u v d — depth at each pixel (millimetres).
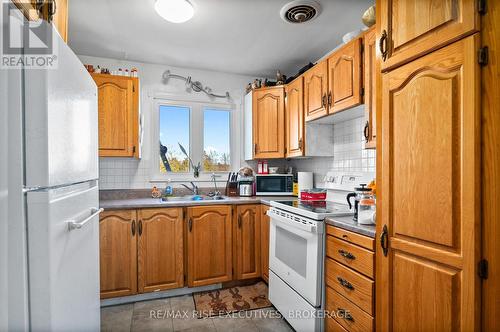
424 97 1043
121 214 2227
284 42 2400
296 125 2578
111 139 2375
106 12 1929
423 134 1047
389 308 1205
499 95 837
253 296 2402
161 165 2971
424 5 1047
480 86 872
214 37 2309
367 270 1347
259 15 1974
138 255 2268
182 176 3016
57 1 1167
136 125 2459
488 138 858
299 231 1815
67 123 964
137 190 2795
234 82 3209
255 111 2961
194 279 2420
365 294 1349
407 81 1120
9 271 744
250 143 3027
